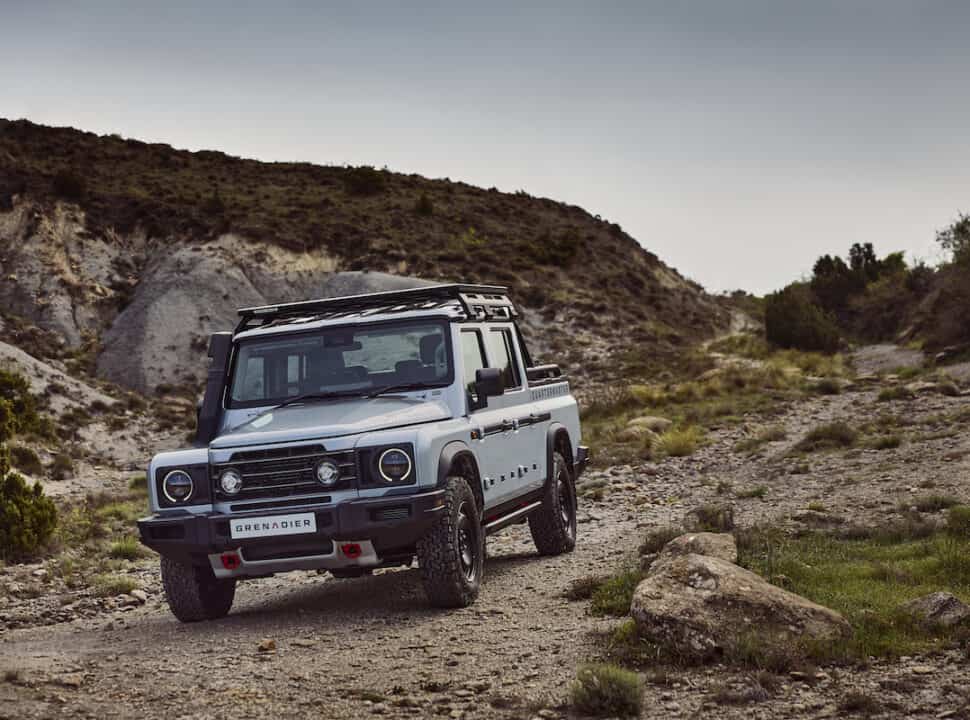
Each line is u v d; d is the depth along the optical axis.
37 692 6.47
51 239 57.06
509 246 68.25
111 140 79.38
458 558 8.66
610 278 66.94
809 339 52.09
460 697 6.15
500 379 9.48
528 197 84.25
